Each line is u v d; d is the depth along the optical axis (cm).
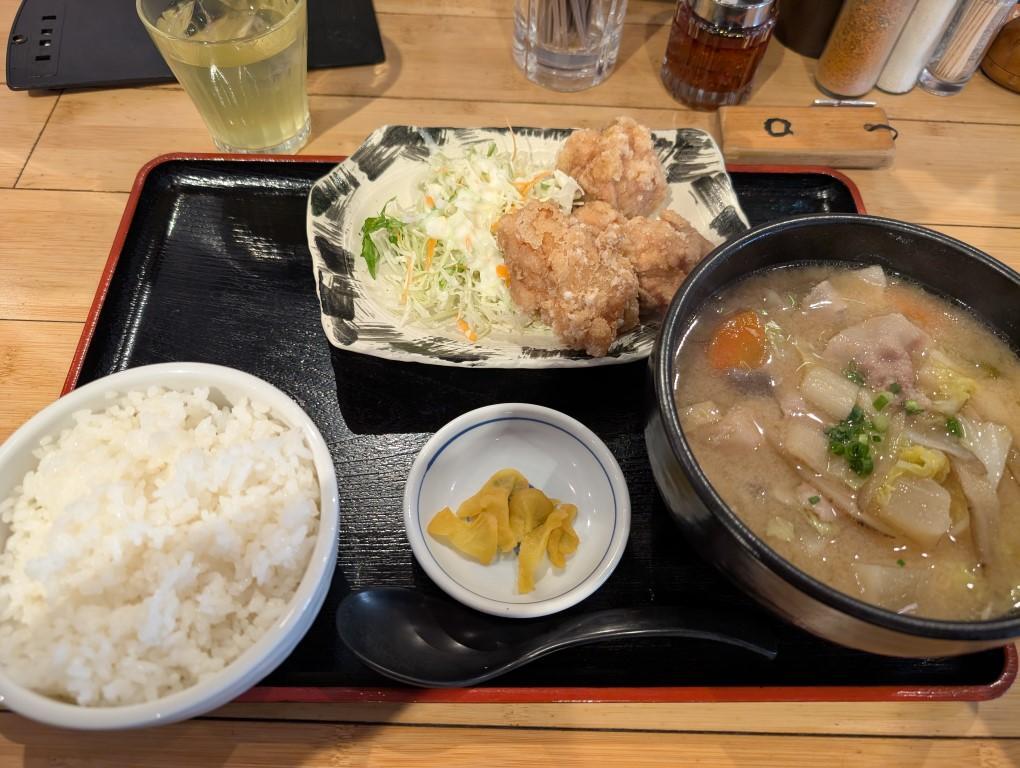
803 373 31
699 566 32
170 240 41
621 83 52
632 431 36
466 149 44
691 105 51
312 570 26
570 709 29
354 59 51
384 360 37
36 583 27
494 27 54
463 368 37
